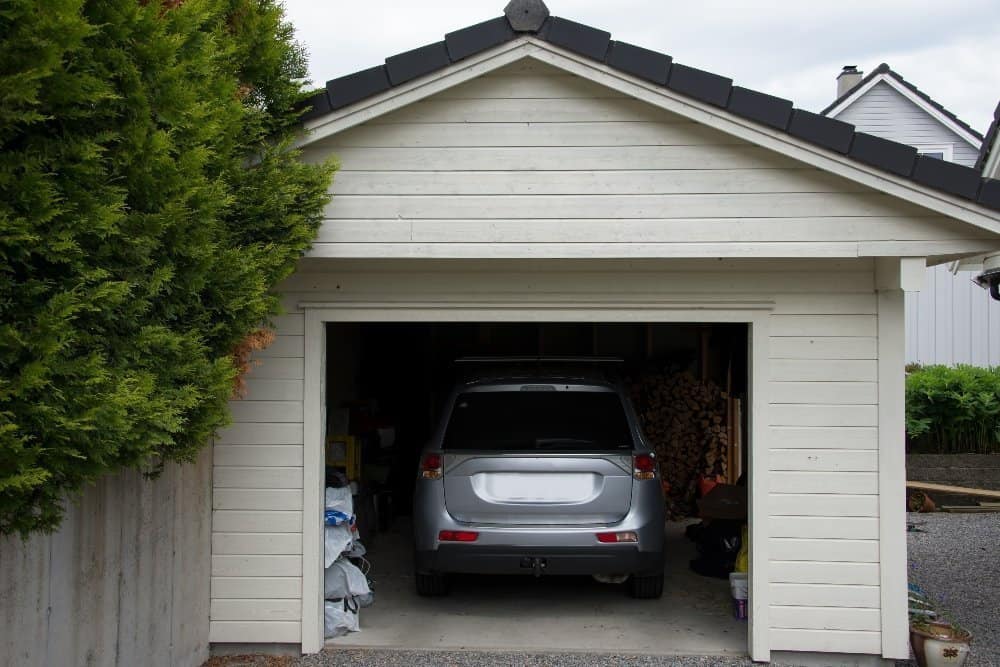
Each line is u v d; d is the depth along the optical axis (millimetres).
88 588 4043
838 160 5004
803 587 5504
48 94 2930
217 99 3930
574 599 6926
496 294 5672
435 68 5020
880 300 5512
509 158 5215
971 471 12156
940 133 17719
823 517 5504
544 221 5203
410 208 5230
